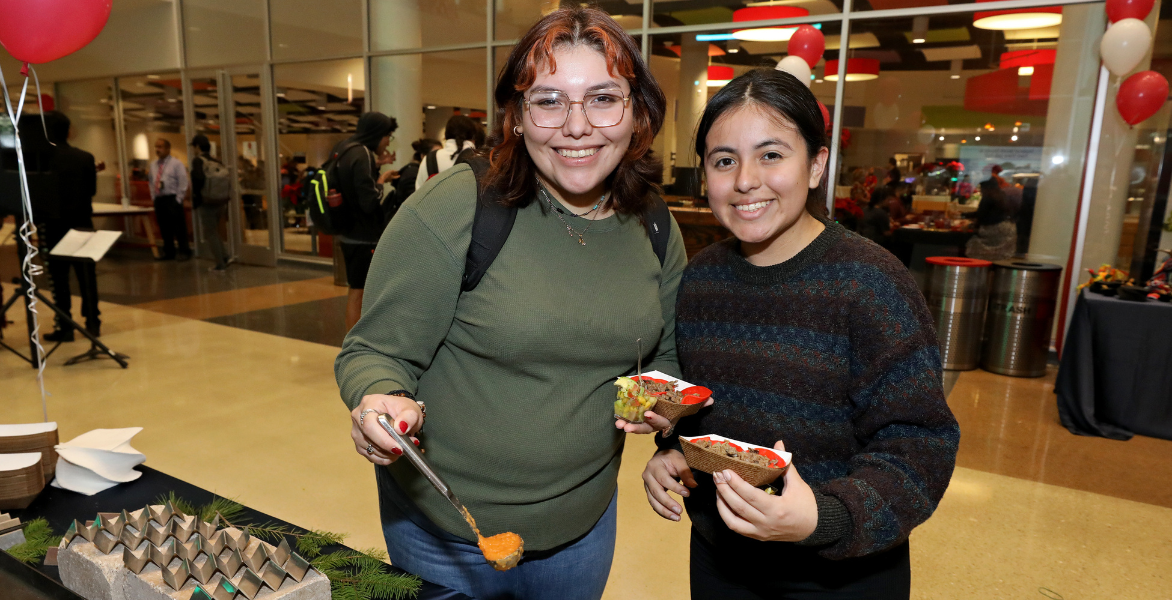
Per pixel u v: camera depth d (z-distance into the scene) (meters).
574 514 1.23
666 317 1.32
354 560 1.20
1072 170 4.79
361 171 4.20
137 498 1.48
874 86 5.22
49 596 1.06
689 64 5.79
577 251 1.15
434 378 1.18
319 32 7.77
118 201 10.13
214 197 8.02
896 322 0.96
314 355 4.84
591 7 1.07
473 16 6.86
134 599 1.04
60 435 3.35
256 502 2.71
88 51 9.63
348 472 3.00
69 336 4.98
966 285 4.68
